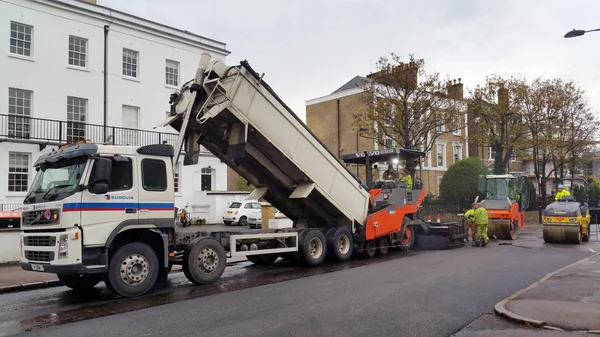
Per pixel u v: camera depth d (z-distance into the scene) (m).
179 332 6.30
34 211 8.52
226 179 30.44
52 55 23.92
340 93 39.72
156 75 28.14
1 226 13.42
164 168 9.58
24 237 8.78
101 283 10.74
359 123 28.08
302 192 12.27
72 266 8.06
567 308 6.94
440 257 13.91
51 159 8.83
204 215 28.30
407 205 15.66
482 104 33.09
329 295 8.58
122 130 26.44
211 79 10.30
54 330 6.57
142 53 27.56
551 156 38.12
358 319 6.86
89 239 8.29
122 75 26.61
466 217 18.00
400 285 9.44
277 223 21.38
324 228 13.47
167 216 9.48
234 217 26.89
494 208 19.50
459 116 28.72
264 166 11.94
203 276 9.87
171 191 9.61
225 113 10.52
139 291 8.86
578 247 16.77
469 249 16.19
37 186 8.97
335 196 12.98
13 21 22.69
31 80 23.16
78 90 24.81
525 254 14.61
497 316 6.93
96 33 25.61
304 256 12.26
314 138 12.23
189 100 10.44
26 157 22.59
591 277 9.78
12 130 22.47
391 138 26.98
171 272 11.99
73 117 24.78
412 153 15.79
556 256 14.09
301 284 9.78
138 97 27.27
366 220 13.95
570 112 34.47
